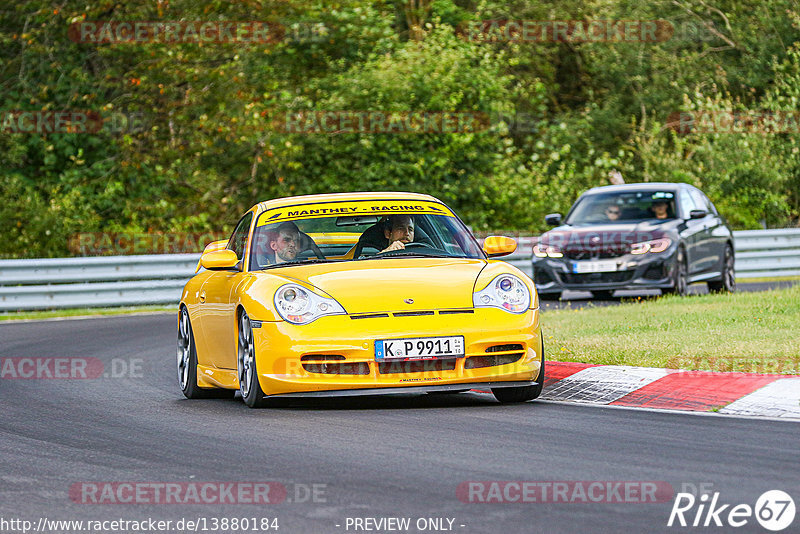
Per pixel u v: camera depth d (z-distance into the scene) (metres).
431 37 103.88
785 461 21.50
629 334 41.16
